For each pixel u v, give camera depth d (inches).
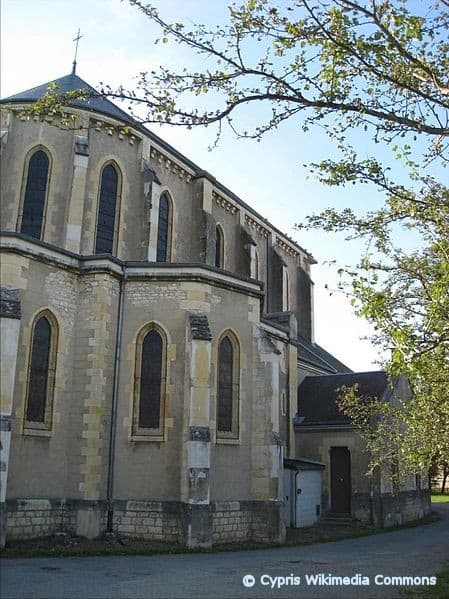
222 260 1257.4
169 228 1090.7
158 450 727.1
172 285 775.7
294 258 1660.9
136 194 1003.9
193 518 681.6
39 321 705.0
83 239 914.1
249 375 829.2
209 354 737.0
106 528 701.3
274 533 776.3
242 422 805.9
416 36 362.3
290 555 676.1
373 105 406.3
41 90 1020.5
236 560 616.7
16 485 647.1
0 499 593.9
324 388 1256.2
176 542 693.3
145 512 708.0
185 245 1122.7
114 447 729.6
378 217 456.4
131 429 735.7
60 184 916.0
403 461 574.2
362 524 1055.6
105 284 747.4
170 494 712.4
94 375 720.3
